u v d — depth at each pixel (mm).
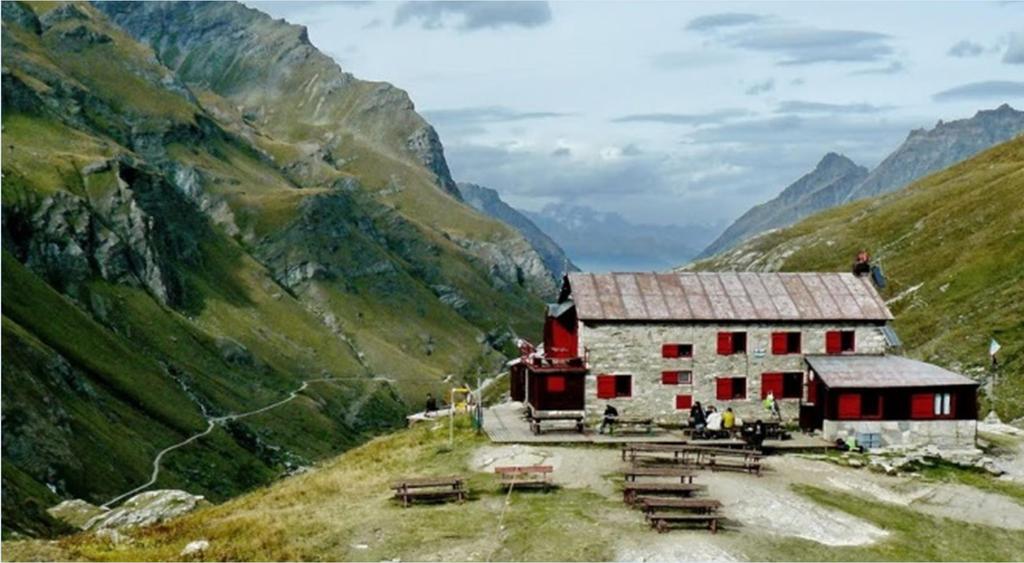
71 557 42188
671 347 71750
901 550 47969
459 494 52406
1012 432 82188
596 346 71062
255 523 48562
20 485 117438
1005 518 56094
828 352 73625
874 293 76125
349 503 52750
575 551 43875
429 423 80500
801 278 77500
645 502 48375
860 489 58844
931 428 68625
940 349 129375
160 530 48844
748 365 72500
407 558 43188
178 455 196625
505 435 67938
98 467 162750
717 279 76375
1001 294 139625
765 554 44906
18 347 175625
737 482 56594
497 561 42844
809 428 70938
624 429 69250
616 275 75500
